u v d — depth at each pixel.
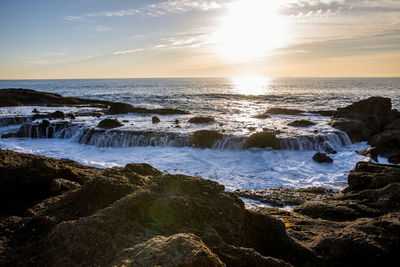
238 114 29.48
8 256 2.96
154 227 3.38
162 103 42.00
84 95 59.97
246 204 7.42
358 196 6.84
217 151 15.56
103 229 3.17
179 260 2.44
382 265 3.77
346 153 14.81
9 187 4.92
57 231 3.13
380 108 20.91
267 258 3.16
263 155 14.62
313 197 8.00
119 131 17.88
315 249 4.02
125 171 5.06
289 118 24.80
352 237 4.09
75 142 18.39
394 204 5.96
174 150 15.80
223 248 3.16
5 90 39.62
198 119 21.69
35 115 24.16
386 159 14.55
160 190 4.02
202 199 3.96
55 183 5.18
